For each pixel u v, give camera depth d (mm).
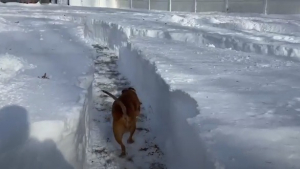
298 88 5195
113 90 8312
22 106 4434
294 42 10133
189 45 9969
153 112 6746
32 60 8359
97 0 30172
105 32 14133
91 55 10961
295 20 17688
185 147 4453
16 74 6488
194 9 24656
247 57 8078
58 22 17797
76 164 4188
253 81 5645
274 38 11039
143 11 24484
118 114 5168
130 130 5484
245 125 3727
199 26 14219
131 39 10805
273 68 6754
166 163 5027
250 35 11375
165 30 12031
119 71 10180
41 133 3752
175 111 5336
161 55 8000
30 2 31516
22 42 11430
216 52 8742
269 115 4031
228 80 5723
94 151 5348
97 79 9203
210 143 3365
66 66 8078
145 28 12359
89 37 15234
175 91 5305
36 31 14258
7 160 3387
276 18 18969
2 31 13438
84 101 4961
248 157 3049
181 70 6488
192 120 3992
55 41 12492
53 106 4492
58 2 31672
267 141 3338
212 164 3096
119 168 4898
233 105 4410
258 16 20312
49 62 8320
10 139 3529
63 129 3928
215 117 3998
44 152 3646
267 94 4875
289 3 21938
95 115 6734
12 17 18344
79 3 30531
